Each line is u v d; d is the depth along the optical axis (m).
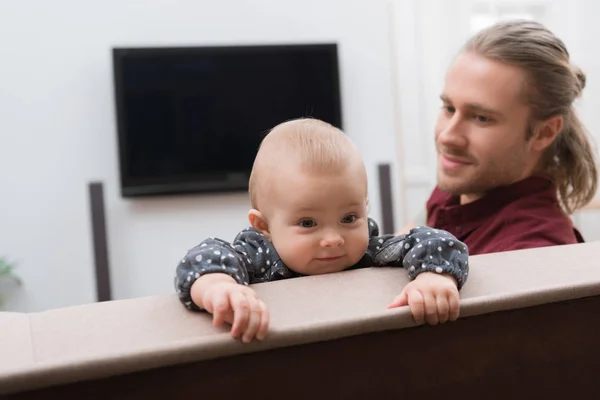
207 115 3.25
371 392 0.55
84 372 0.46
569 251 0.73
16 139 3.03
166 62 3.17
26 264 3.04
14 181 3.04
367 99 3.42
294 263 0.74
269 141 0.80
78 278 3.08
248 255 0.77
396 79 3.59
